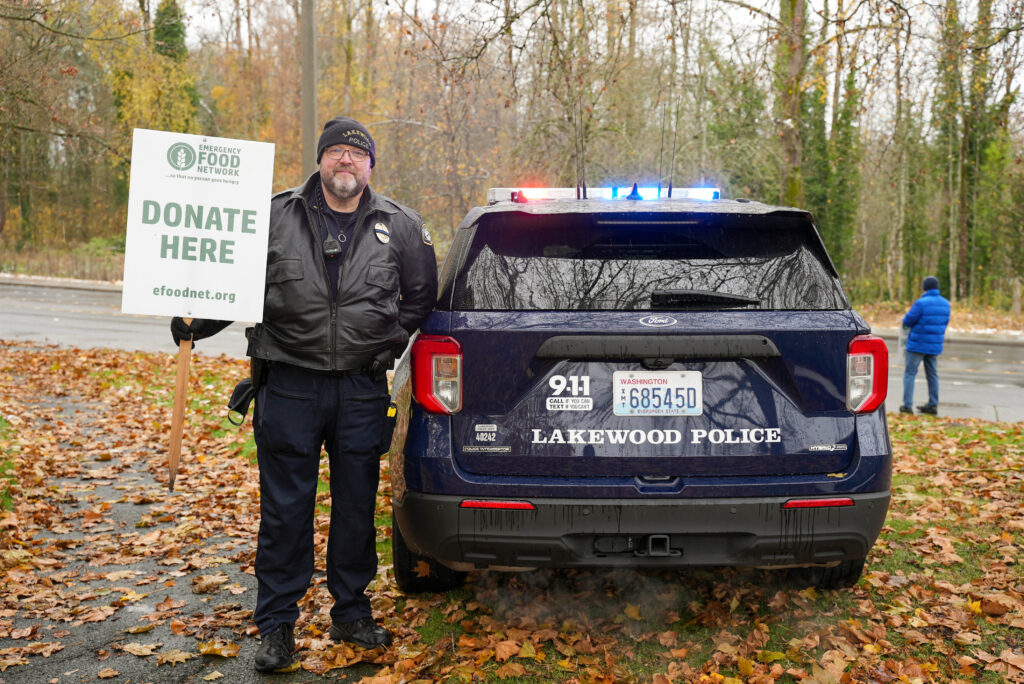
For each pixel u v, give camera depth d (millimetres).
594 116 13898
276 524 3320
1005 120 9969
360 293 3268
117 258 40844
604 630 3572
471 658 3299
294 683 3172
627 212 3229
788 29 10688
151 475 6586
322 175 3252
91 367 12023
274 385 3328
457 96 15477
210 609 3922
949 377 14375
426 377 3150
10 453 6797
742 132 15703
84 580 4305
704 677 3113
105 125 17609
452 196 18281
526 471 3086
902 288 44781
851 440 3135
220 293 3305
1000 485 6102
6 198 45719
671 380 3078
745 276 3168
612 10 9547
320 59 36531
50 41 13766
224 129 49344
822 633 3506
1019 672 3170
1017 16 8203
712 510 3033
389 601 3871
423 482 3117
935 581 4160
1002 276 34594
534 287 3162
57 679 3197
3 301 24672
